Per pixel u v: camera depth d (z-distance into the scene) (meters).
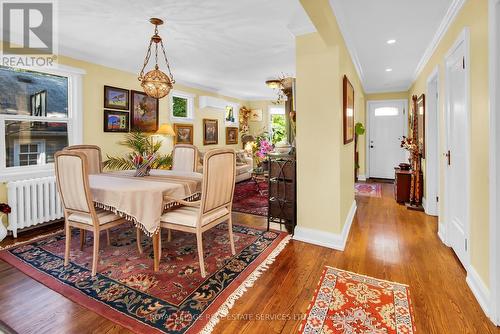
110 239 3.04
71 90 3.77
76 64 3.75
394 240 2.96
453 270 2.28
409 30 3.11
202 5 2.48
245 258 2.54
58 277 2.20
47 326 1.63
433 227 3.37
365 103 6.96
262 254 2.63
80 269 2.33
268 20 2.79
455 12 2.51
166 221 2.37
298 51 2.88
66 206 2.38
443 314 1.72
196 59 4.14
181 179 2.78
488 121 1.76
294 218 3.08
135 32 3.07
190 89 5.89
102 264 2.43
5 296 1.94
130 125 4.52
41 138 3.55
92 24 2.86
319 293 1.96
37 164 3.53
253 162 7.34
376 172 7.04
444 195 2.91
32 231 3.28
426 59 3.96
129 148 4.51
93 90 3.98
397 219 3.71
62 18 2.72
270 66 4.55
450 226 2.73
